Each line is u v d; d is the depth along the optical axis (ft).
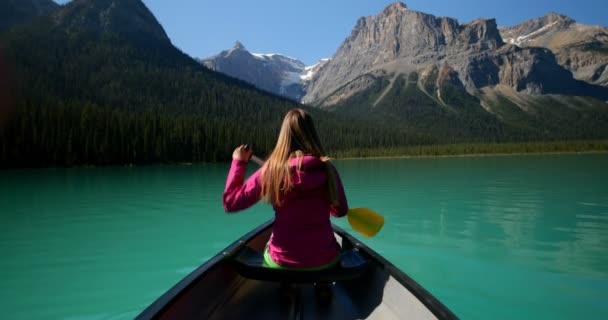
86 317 14.90
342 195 8.45
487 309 15.47
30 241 27.43
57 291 17.61
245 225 33.63
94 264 21.86
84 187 71.82
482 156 306.96
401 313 8.50
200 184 77.92
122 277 19.58
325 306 9.66
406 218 36.63
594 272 19.88
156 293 17.35
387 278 9.50
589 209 41.24
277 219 8.68
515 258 22.58
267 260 8.98
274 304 9.69
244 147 8.78
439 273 19.86
